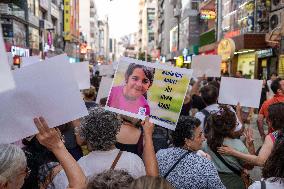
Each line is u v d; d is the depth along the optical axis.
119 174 1.95
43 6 52.81
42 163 3.16
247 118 6.46
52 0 62.56
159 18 98.06
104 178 1.91
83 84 7.53
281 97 6.93
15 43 37.12
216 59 8.14
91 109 3.23
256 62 26.95
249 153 4.54
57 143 2.42
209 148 4.36
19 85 2.29
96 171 2.97
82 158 3.09
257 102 5.75
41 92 2.33
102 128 3.02
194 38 50.78
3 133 2.33
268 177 2.81
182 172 3.28
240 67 31.16
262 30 25.45
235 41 26.80
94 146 3.05
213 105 5.72
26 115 2.33
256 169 7.59
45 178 3.12
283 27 21.09
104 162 3.02
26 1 41.88
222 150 4.23
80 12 132.38
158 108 3.35
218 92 6.20
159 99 3.35
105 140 3.03
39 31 48.88
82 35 102.69
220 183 3.29
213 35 38.50
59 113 2.37
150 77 3.36
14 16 36.28
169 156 3.41
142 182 1.74
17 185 2.29
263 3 25.00
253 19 26.33
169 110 3.33
